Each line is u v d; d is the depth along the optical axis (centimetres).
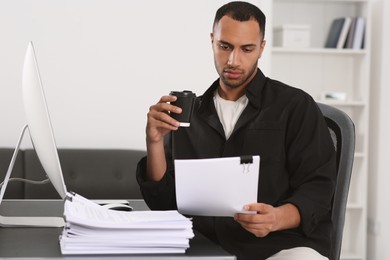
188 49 471
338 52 503
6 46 451
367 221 526
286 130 222
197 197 182
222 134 225
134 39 466
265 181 219
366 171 505
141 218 168
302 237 211
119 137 466
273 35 520
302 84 522
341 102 504
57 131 460
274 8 520
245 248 211
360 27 508
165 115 201
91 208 180
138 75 467
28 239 182
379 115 509
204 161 176
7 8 450
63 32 457
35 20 454
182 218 167
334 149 222
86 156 425
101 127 464
